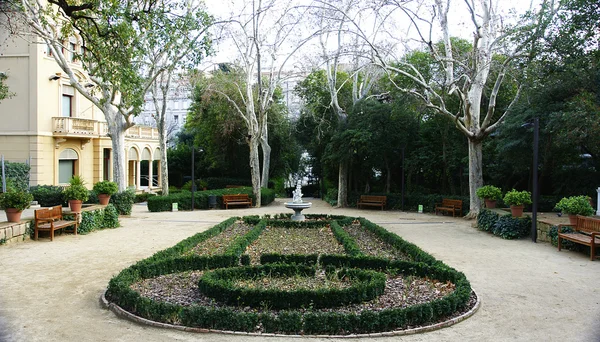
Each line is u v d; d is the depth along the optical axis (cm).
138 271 702
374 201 2197
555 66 1377
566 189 1841
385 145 2166
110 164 2888
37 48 2242
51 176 2364
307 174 3741
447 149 2212
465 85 1546
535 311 600
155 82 2261
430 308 542
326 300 576
